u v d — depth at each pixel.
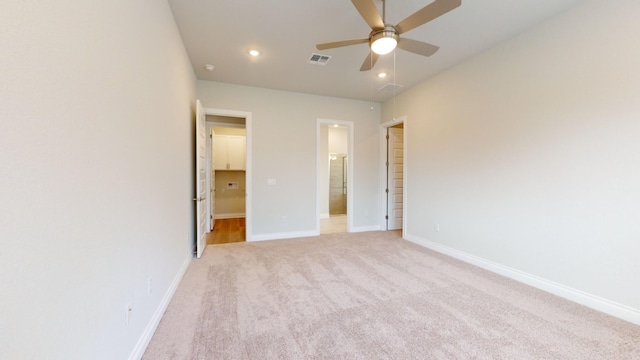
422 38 2.97
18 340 0.75
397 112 4.97
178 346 1.76
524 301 2.41
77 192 1.03
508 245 3.00
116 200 1.36
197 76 4.11
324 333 1.92
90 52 1.12
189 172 3.45
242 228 5.89
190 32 2.87
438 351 1.72
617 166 2.15
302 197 4.96
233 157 7.25
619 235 2.14
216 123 5.52
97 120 1.18
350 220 5.40
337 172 8.34
